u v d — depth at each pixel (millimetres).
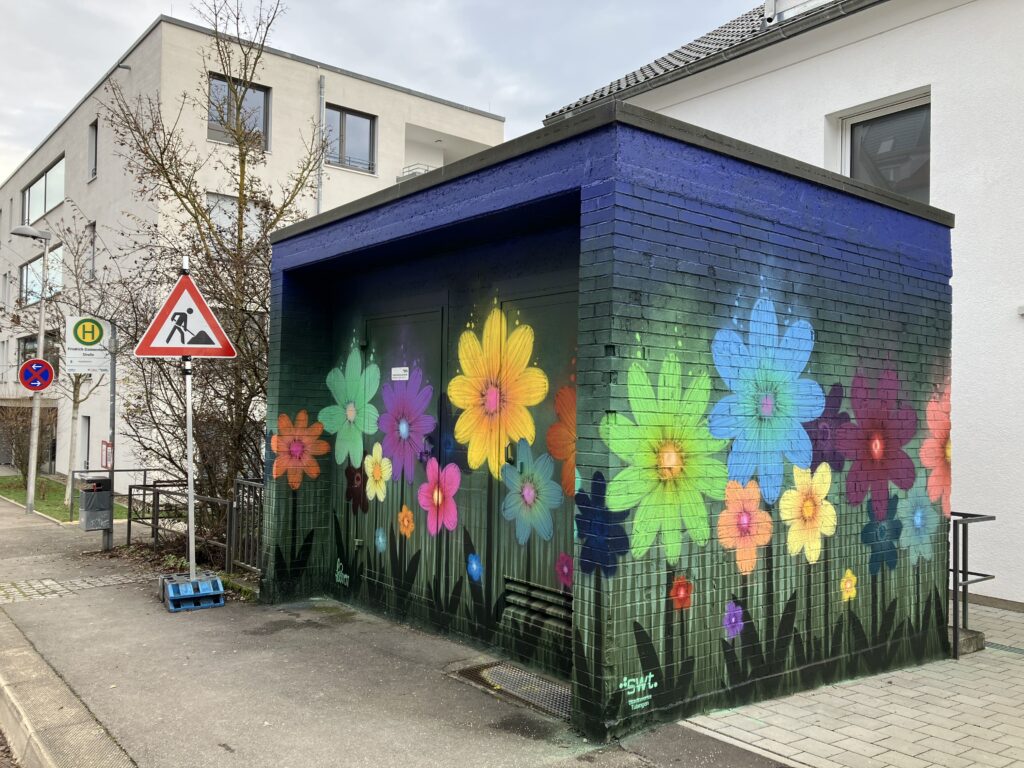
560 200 4363
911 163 8578
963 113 7832
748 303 4504
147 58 17469
